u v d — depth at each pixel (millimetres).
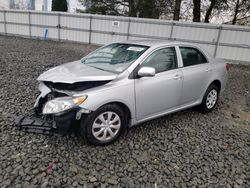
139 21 17094
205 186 3154
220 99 6957
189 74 4867
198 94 5230
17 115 4691
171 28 16203
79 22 19422
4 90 6230
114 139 3953
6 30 23141
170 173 3359
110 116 3826
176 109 4828
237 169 3555
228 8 20719
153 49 4379
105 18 18234
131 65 4070
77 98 3539
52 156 3490
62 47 17016
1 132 4020
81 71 4051
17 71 8500
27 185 2920
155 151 3854
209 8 21312
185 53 4977
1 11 22688
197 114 5547
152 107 4316
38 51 14109
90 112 3609
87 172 3230
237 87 8844
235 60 14898
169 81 4461
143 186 3074
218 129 4844
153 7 22828
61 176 3115
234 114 5746
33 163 3307
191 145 4125
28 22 21766
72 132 4082
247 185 3238
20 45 16344
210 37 15188
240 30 14352
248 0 19328
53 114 3578
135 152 3775
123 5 25500
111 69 4160
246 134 4738
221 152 3982
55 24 20547
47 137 3951
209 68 5379
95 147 3797
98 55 4828
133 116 4090
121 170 3334
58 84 3846
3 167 3186
